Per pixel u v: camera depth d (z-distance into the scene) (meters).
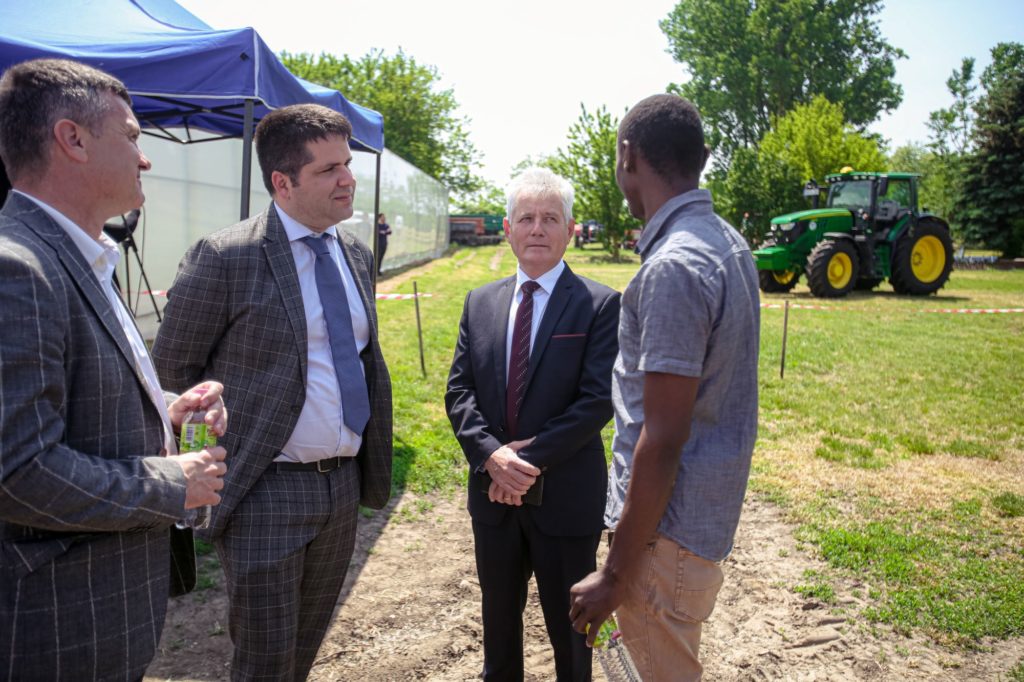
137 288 7.85
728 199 31.94
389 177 19.61
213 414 1.67
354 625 3.21
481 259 29.73
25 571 1.34
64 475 1.27
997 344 10.31
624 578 1.61
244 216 4.14
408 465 5.16
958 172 41.56
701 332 1.56
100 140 1.42
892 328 11.63
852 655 3.03
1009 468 5.34
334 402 2.17
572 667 2.33
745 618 3.33
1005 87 40.38
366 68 41.03
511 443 2.32
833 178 17.53
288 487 2.12
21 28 3.95
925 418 6.59
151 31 4.33
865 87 44.88
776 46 44.56
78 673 1.39
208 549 3.89
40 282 1.29
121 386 1.45
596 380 2.28
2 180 4.41
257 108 5.14
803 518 4.37
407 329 10.98
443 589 3.55
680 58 47.47
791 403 6.98
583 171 32.31
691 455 1.67
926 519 4.37
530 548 2.38
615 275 22.02
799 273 17.05
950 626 3.20
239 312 2.09
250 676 2.10
